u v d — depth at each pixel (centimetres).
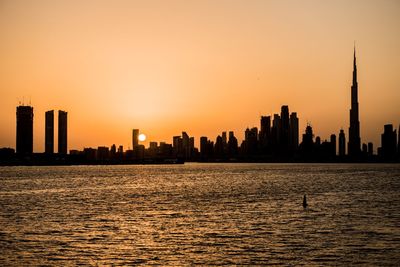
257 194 15688
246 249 6731
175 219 9638
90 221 9419
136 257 6300
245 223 9044
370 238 7475
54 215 10388
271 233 7931
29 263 6022
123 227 8619
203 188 19025
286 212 10725
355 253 6488
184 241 7275
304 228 8431
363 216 10019
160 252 6569
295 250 6662
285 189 18038
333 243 7106
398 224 8900
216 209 11369
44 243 7150
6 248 6812
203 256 6344
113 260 6147
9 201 13700
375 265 5931
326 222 9150
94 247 6869
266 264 5972
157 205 12394
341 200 13550
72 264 5975
